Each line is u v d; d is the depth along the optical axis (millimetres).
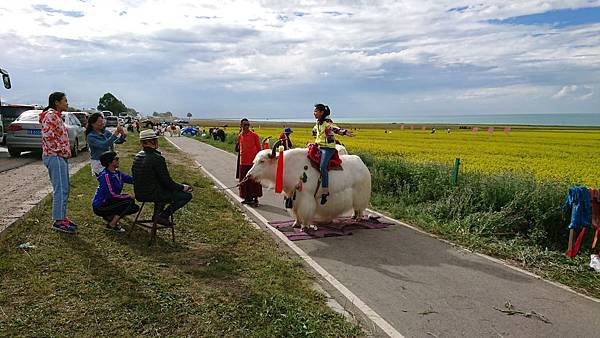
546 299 5496
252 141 10727
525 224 8703
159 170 6801
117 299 4918
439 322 4789
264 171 8672
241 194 10703
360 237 8094
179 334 4289
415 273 6262
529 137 41219
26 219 7746
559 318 4977
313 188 8359
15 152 17828
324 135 8641
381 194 11906
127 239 7094
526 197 8930
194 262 6258
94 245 6699
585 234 8016
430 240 7965
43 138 7023
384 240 7914
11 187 11047
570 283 6113
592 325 4836
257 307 4879
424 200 10961
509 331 4637
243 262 6371
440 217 9562
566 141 34312
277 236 7992
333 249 7305
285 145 10609
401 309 5082
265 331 4383
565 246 8297
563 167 16547
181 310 4750
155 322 4484
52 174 7066
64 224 7145
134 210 7531
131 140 31578
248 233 7945
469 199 9703
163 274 5730
